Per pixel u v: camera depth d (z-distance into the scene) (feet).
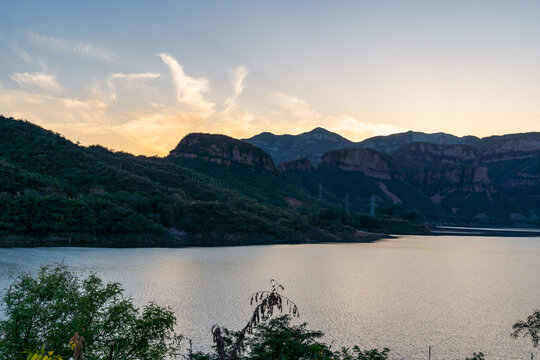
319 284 264.11
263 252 444.96
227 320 165.17
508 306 220.64
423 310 204.23
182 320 163.43
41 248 360.07
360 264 377.71
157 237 492.95
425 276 321.52
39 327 81.56
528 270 379.35
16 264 260.62
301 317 179.93
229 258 375.04
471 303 224.94
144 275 258.16
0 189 461.37
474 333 167.32
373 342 151.53
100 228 449.48
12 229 399.85
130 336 85.15
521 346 152.46
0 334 79.25
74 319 81.35
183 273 276.21
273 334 98.32
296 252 461.37
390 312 196.95
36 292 83.51
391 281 289.74
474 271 362.53
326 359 84.64
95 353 81.82
